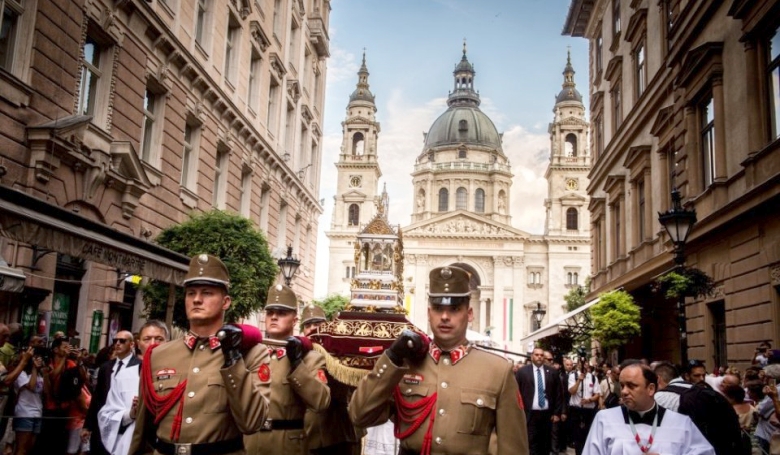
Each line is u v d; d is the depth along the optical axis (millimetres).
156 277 9891
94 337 14078
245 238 15312
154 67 16281
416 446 4020
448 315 4172
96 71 14031
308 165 31391
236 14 21812
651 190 19969
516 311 78938
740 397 8039
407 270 80375
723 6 14266
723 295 14148
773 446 7055
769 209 11930
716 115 14344
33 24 11516
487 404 4023
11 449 8734
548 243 81250
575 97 87000
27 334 11688
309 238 33844
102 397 6770
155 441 4062
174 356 4137
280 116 27172
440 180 95188
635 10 22328
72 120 12000
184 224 15211
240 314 14969
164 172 16906
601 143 27984
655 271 18812
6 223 6914
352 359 6578
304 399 4750
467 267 81125
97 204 13680
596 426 4945
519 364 15203
